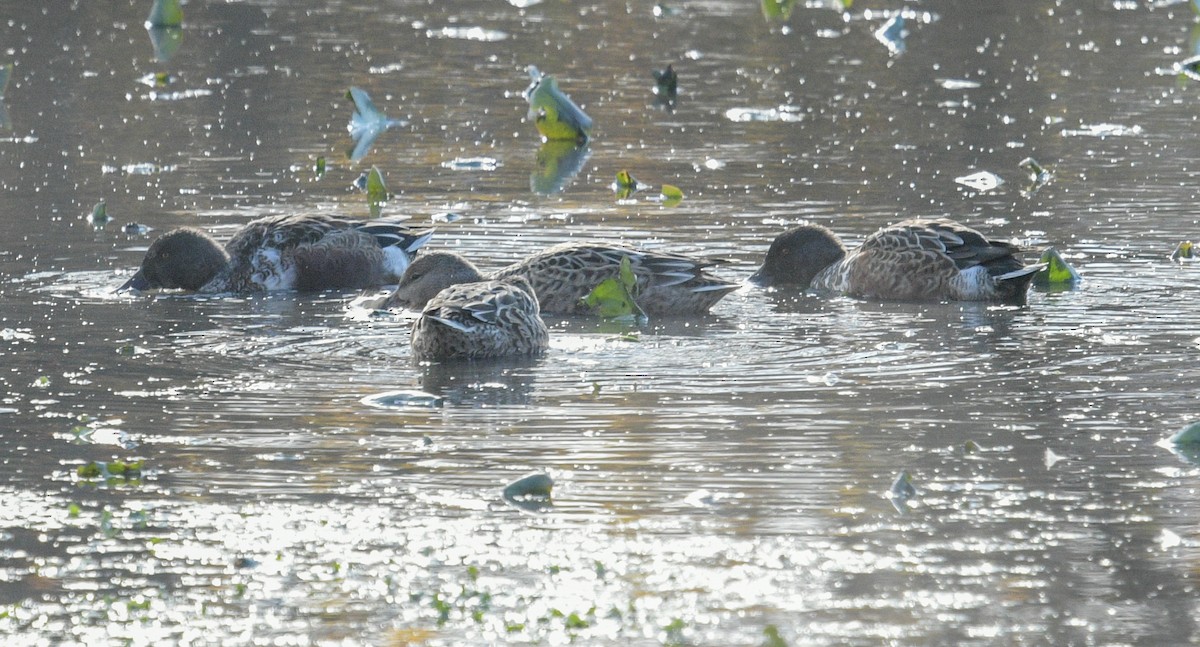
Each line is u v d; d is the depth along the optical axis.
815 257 17.66
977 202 20.73
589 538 9.75
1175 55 32.88
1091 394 12.84
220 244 17.80
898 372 13.57
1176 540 9.70
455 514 10.13
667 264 16.19
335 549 9.59
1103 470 10.96
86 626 8.59
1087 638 8.42
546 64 32.41
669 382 13.27
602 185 22.12
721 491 10.55
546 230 19.38
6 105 27.28
